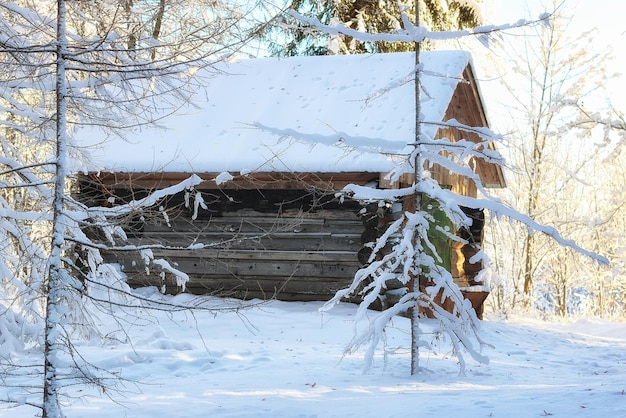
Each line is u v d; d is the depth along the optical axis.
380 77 16.78
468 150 9.44
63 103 6.20
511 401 6.98
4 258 9.25
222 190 15.55
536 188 22.59
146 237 15.69
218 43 7.05
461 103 17.78
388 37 9.41
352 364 10.40
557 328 17.73
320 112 16.00
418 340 9.62
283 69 17.98
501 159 9.59
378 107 15.66
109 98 7.44
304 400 7.62
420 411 6.66
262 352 11.12
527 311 22.56
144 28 7.55
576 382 9.16
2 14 7.90
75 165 9.01
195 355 10.47
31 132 8.46
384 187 14.11
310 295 15.22
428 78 15.97
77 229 8.73
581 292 25.86
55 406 5.90
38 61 7.07
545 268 24.34
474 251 17.86
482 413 6.46
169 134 16.25
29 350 10.20
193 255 15.53
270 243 15.29
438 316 9.55
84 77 9.12
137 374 9.36
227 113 16.72
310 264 15.09
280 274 15.22
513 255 23.39
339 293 9.63
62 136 6.14
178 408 7.29
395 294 14.54
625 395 6.95
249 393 8.08
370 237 14.62
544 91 22.77
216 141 15.84
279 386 8.59
